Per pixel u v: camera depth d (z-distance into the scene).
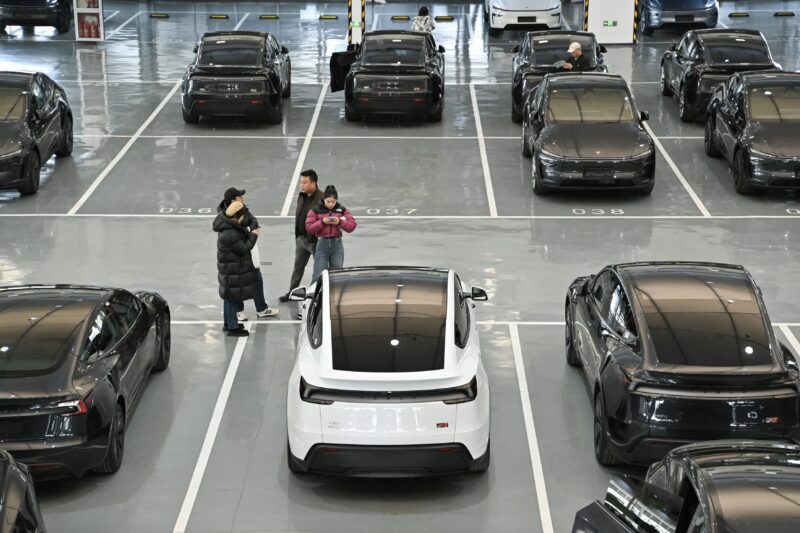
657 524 5.65
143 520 8.58
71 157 20.03
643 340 9.04
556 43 23.22
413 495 8.95
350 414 8.52
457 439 8.58
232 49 22.33
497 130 22.11
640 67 27.77
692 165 19.69
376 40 22.91
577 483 9.14
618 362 9.03
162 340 11.33
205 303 13.40
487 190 18.23
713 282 9.81
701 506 5.56
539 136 17.92
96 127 22.03
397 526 8.48
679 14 31.03
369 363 8.70
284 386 11.10
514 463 9.48
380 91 21.62
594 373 9.77
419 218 16.73
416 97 21.64
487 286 13.90
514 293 13.66
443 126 22.41
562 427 10.16
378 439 8.51
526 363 11.62
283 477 9.27
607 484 9.13
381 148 20.73
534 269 14.52
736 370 8.66
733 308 9.39
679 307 9.41
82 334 9.24
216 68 21.50
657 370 8.70
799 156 17.19
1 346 9.05
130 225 16.36
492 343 12.15
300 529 8.44
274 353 11.91
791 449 6.43
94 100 24.14
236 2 38.56
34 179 17.83
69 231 16.06
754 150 17.42
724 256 15.06
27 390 8.60
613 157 17.23
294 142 21.11
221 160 19.86
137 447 9.79
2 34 31.61
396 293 9.72
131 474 9.31
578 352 10.83
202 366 11.57
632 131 17.80
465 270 14.48
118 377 9.36
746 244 15.57
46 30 32.50
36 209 17.12
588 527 6.18
